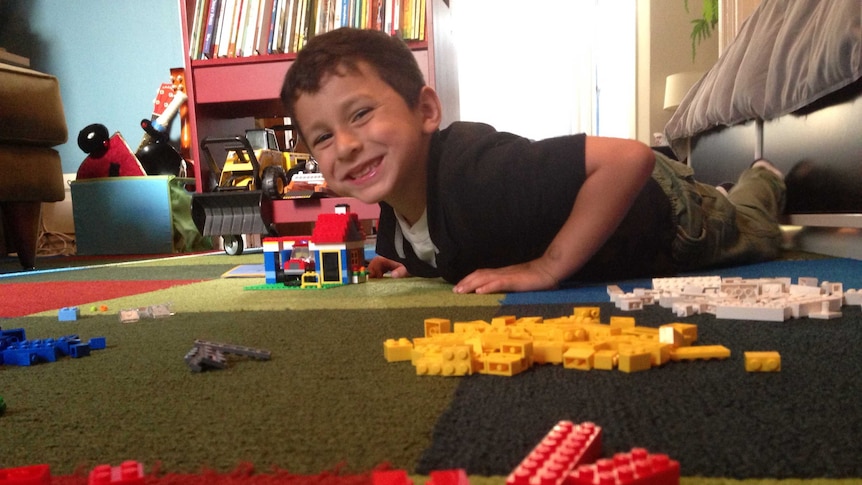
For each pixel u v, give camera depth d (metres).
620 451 0.37
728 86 1.91
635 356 0.53
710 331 0.67
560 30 3.84
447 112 2.73
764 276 1.16
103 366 0.65
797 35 1.50
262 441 0.42
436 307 0.93
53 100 2.23
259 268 1.64
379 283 1.31
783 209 1.56
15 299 1.30
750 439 0.38
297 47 2.44
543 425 0.42
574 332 0.61
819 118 1.42
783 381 0.49
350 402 0.49
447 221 1.08
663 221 1.20
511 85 3.89
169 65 3.29
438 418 0.44
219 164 2.66
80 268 2.09
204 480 0.35
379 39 1.00
